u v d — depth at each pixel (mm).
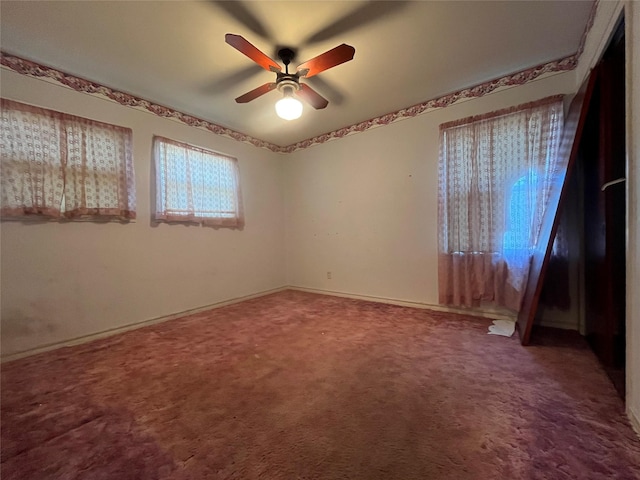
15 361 2084
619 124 1658
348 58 1904
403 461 1101
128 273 2797
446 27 1988
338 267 4051
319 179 4203
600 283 1851
